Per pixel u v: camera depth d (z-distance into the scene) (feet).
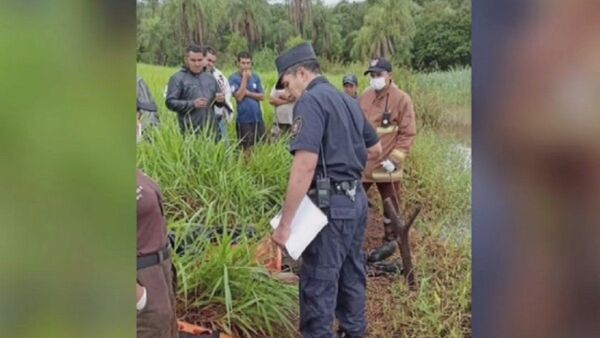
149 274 4.50
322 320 5.36
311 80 5.30
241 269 5.39
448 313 5.50
